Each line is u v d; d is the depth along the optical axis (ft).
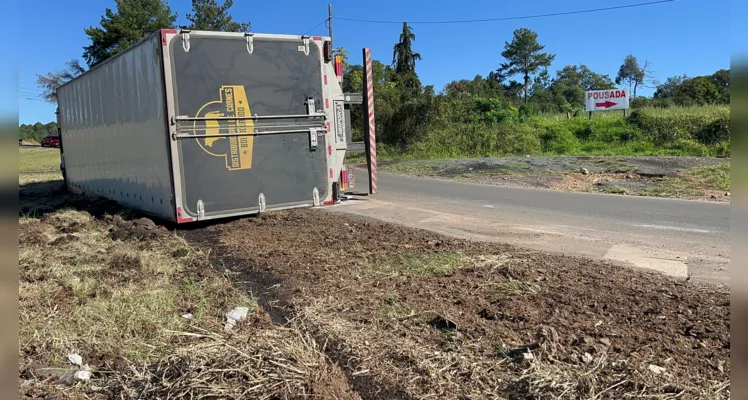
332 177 31.17
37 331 13.19
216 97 27.07
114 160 35.22
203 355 11.39
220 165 27.45
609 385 9.68
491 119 101.91
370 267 18.85
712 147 71.05
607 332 12.26
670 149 73.97
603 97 94.12
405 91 107.14
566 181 49.65
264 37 28.22
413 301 14.98
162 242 24.53
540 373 10.07
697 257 20.81
